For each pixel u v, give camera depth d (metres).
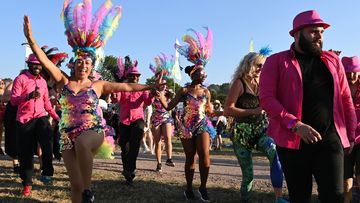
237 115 5.18
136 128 6.78
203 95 5.82
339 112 3.42
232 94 5.23
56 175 7.33
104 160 10.05
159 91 4.83
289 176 3.45
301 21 3.37
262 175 8.34
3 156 9.98
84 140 4.17
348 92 3.57
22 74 6.16
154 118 8.63
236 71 5.31
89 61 4.48
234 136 5.40
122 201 5.68
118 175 7.64
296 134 3.29
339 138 3.35
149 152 12.48
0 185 6.43
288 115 3.25
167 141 8.93
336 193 3.23
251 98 5.20
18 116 5.99
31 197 5.73
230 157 12.04
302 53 3.48
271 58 3.55
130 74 7.46
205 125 5.73
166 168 9.02
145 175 7.86
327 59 3.47
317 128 3.30
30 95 5.80
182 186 6.76
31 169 5.93
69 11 4.48
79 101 4.35
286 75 3.41
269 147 4.99
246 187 5.48
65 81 4.49
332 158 3.28
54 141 8.54
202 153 5.70
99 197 5.87
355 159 4.98
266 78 3.49
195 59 5.93
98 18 4.54
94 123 4.35
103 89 4.63
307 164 3.38
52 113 6.48
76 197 4.38
